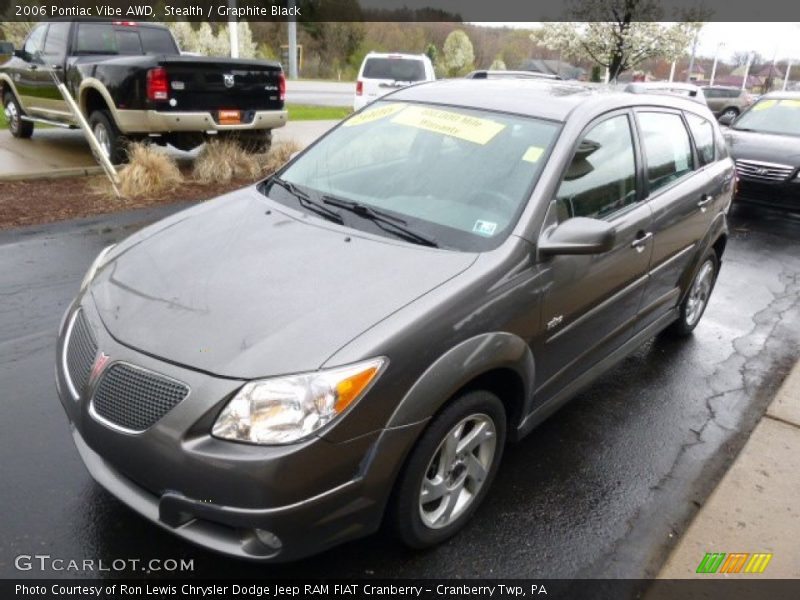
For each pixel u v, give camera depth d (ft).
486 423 9.51
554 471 11.44
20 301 16.39
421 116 12.22
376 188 11.19
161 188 27.27
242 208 11.33
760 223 30.25
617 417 13.37
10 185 26.66
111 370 8.08
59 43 32.01
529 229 9.71
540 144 10.79
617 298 12.09
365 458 7.77
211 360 7.64
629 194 12.35
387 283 8.70
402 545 9.16
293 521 7.44
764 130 33.24
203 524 7.83
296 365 7.48
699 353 16.56
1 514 9.48
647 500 10.91
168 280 9.11
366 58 48.57
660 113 14.01
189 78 28.12
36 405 12.12
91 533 9.28
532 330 9.71
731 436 12.95
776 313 19.54
